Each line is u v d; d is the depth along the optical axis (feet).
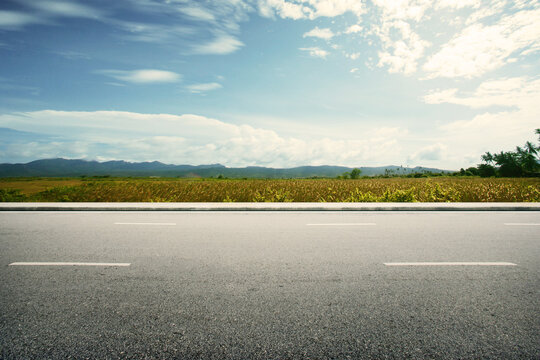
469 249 19.81
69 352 8.92
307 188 84.07
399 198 53.16
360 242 21.70
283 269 15.80
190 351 8.99
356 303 11.95
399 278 14.56
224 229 26.63
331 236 23.71
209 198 68.18
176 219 32.30
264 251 19.29
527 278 14.62
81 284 13.78
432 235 24.08
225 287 13.44
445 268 16.03
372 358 8.73
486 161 248.32
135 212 37.83
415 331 10.03
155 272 15.34
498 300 12.25
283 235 24.11
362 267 16.15
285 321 10.60
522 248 20.07
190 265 16.44
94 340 9.49
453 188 72.74
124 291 13.01
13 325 10.30
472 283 13.98
